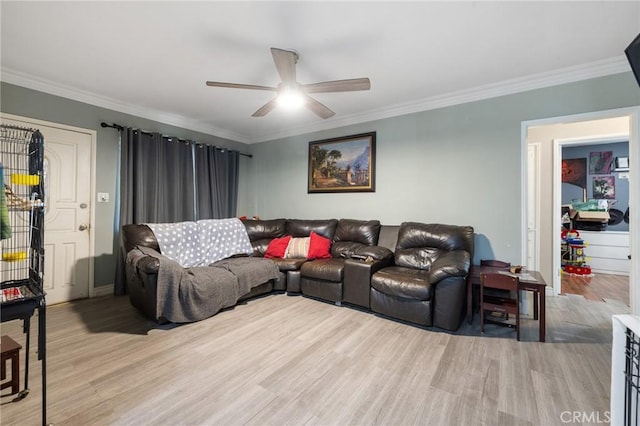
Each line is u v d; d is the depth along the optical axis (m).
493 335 2.37
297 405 1.51
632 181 2.48
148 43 2.29
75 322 2.59
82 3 1.83
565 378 1.76
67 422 1.37
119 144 3.58
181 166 4.17
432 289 2.49
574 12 1.89
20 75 2.80
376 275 2.78
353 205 4.11
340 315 2.79
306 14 1.94
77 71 2.77
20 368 1.85
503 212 3.02
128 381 1.70
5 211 1.34
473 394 1.61
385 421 1.40
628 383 0.99
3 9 1.88
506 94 2.99
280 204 4.96
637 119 2.43
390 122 3.77
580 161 5.24
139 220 3.59
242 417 1.42
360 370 1.84
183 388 1.64
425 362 1.94
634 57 1.43
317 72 2.76
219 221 3.85
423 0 1.80
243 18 1.98
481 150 3.14
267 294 3.48
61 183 3.13
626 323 0.98
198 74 2.83
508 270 2.72
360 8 1.87
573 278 4.53
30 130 1.69
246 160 5.34
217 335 2.33
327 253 3.72
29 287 1.50
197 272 2.76
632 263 2.48
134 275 2.68
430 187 3.46
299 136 4.71
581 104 2.65
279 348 2.12
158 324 2.54
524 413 1.46
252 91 3.23
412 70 2.71
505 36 2.17
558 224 3.56
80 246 3.26
